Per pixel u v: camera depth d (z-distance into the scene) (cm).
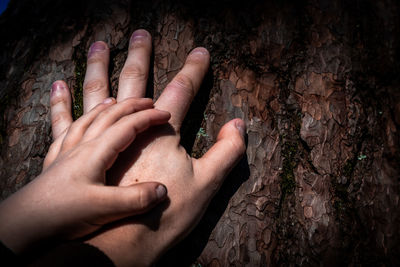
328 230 51
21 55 56
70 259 44
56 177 44
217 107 53
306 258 51
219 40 54
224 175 50
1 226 43
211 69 53
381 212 52
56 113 53
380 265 52
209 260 51
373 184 52
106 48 54
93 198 44
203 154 52
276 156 52
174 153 49
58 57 55
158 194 45
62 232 44
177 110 50
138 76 52
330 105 53
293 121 53
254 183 52
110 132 46
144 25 55
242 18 54
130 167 48
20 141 54
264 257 51
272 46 54
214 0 54
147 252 46
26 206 43
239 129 51
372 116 53
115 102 51
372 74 54
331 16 54
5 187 54
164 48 54
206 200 49
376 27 55
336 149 52
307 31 54
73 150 46
